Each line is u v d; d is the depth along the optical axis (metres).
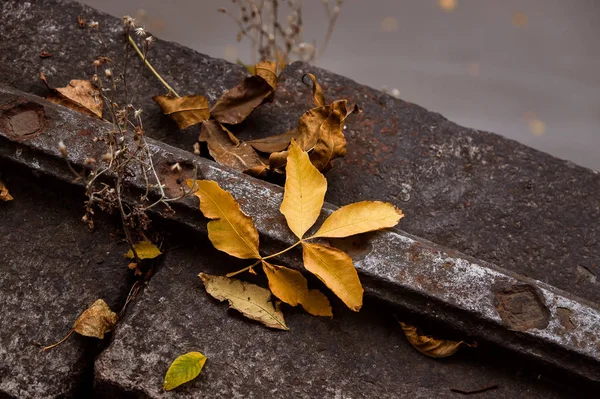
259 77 1.26
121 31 1.32
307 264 1.16
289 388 1.16
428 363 1.19
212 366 1.16
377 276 1.17
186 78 1.31
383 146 1.30
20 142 1.19
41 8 1.31
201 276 1.18
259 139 1.26
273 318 1.18
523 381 1.20
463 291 1.18
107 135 1.16
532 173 1.31
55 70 1.29
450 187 1.29
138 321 1.17
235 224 1.17
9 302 1.18
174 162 1.20
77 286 1.20
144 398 1.15
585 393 1.19
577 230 1.28
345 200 1.27
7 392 1.15
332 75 1.34
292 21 1.49
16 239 1.21
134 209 1.16
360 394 1.17
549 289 1.19
